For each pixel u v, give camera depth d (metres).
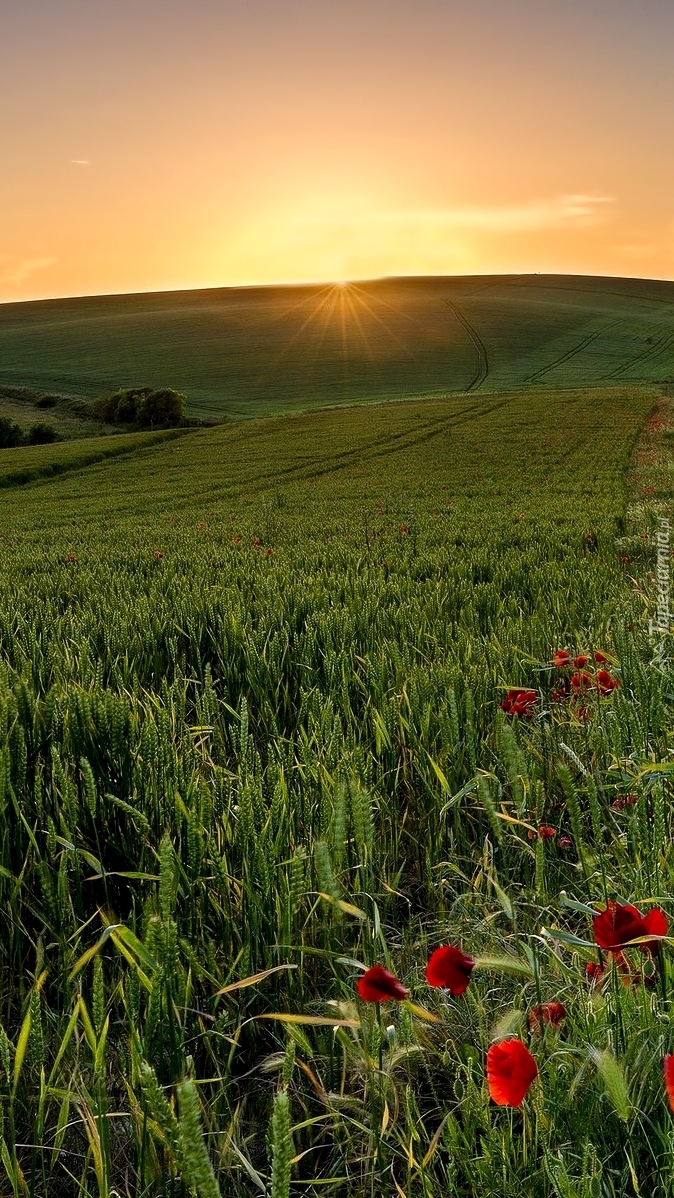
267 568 11.58
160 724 3.23
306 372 105.06
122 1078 1.88
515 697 3.60
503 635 5.61
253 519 23.64
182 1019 1.87
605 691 3.86
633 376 96.19
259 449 54.44
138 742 3.15
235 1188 1.65
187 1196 1.54
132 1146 1.78
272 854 2.29
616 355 110.38
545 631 5.70
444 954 1.52
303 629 6.41
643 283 174.88
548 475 32.41
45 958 2.34
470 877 2.82
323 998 2.18
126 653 5.32
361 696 4.39
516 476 33.12
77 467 52.69
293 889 2.13
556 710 4.11
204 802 2.38
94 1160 1.56
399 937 2.51
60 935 2.12
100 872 2.14
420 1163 1.60
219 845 2.53
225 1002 2.09
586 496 24.06
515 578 9.65
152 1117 1.54
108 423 83.44
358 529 18.64
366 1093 1.79
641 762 2.59
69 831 2.51
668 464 32.97
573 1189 1.25
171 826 2.70
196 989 2.11
